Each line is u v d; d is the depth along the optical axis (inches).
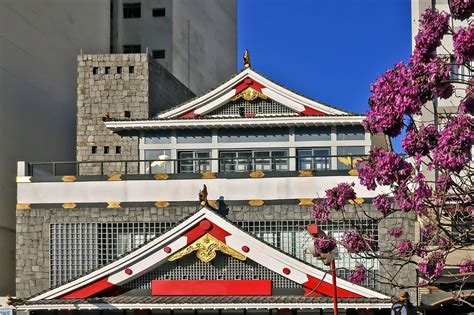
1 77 1508.4
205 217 1052.5
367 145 1294.3
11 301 1051.3
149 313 1082.7
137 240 1176.8
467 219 695.7
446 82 580.4
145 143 1350.9
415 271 1098.1
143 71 1448.1
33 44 1624.0
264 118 1286.9
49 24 1692.9
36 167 1428.4
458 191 745.6
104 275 1061.1
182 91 1659.7
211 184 1169.4
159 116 1359.5
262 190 1159.0
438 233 641.0
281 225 1150.3
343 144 1299.2
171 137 1339.8
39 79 1636.3
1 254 1455.5
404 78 581.0
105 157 1401.3
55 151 1676.9
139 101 1440.7
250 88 1339.8
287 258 1042.7
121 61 1451.8
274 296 1044.5
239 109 1352.1
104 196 1187.9
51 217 1190.3
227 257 1061.8
